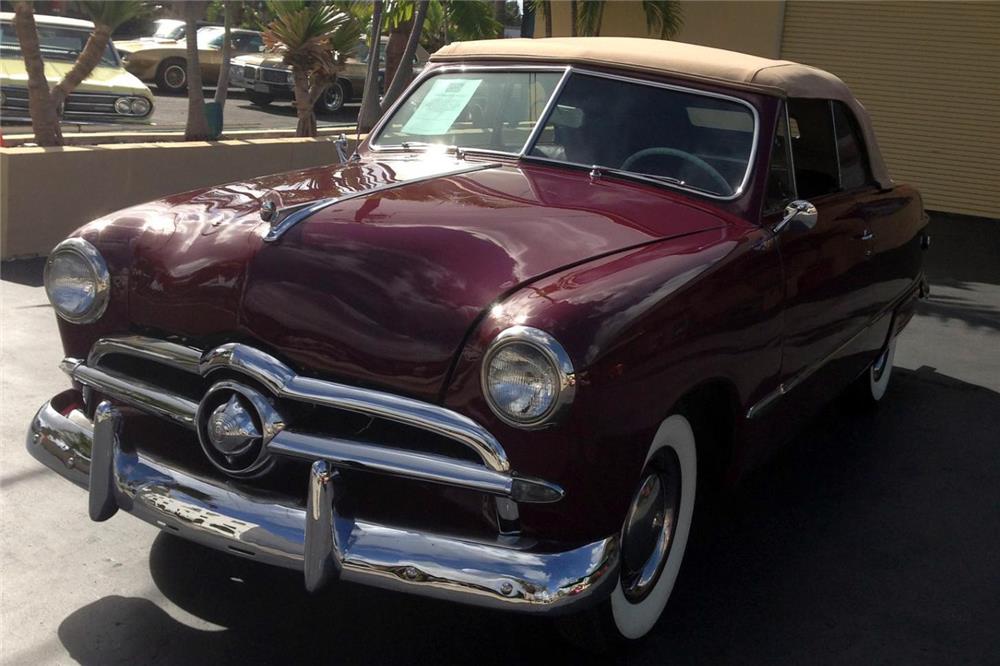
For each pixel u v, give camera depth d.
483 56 4.37
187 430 3.12
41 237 8.02
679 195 3.66
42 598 3.29
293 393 2.73
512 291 2.74
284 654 3.05
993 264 10.73
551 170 3.83
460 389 2.63
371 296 2.79
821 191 4.49
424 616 3.31
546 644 3.20
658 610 3.24
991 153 13.82
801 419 4.22
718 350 3.12
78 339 3.28
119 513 3.94
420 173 3.72
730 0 14.90
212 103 11.25
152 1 9.88
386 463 2.63
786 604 3.55
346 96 23.12
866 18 14.20
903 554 4.00
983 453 5.18
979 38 13.58
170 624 3.18
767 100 3.85
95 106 13.67
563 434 2.56
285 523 2.74
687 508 3.29
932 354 7.16
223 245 3.04
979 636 3.41
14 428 4.65
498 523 2.68
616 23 15.49
